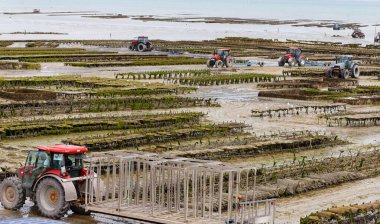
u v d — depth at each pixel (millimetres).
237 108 80125
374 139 64750
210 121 69938
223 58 129250
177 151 52156
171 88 90750
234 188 41750
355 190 45312
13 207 37750
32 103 72438
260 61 145750
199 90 95875
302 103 86250
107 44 179875
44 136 59000
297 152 56844
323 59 152375
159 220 34406
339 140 62438
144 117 67688
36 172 37312
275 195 42250
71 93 80938
